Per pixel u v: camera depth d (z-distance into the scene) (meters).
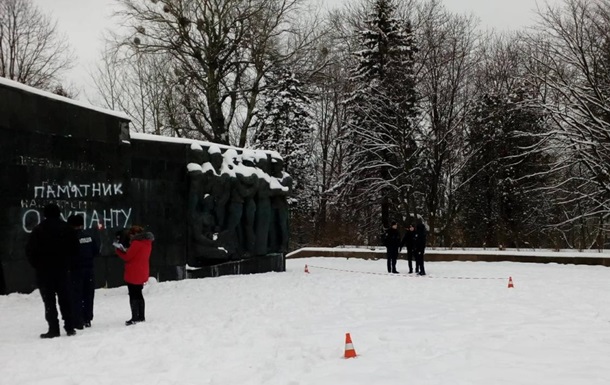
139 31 31.88
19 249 13.80
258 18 31.83
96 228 15.79
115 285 16.22
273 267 21.64
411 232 20.36
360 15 40.28
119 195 16.50
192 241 18.61
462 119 35.31
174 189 18.27
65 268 9.09
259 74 33.94
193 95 33.97
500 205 38.56
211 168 19.16
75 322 9.63
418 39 37.69
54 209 9.18
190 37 32.72
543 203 38.38
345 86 37.94
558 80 28.42
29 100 14.27
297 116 42.59
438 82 35.91
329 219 40.81
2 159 13.59
